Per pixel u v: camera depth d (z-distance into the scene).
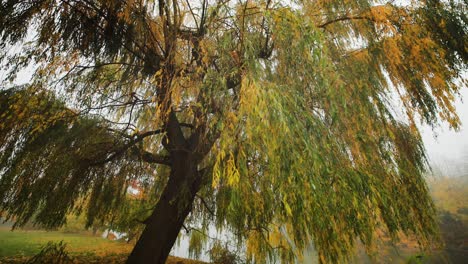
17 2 3.80
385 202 3.59
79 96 4.86
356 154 3.94
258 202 3.41
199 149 4.48
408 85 4.61
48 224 5.44
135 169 6.17
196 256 7.66
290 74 4.10
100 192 6.01
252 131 3.07
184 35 4.78
